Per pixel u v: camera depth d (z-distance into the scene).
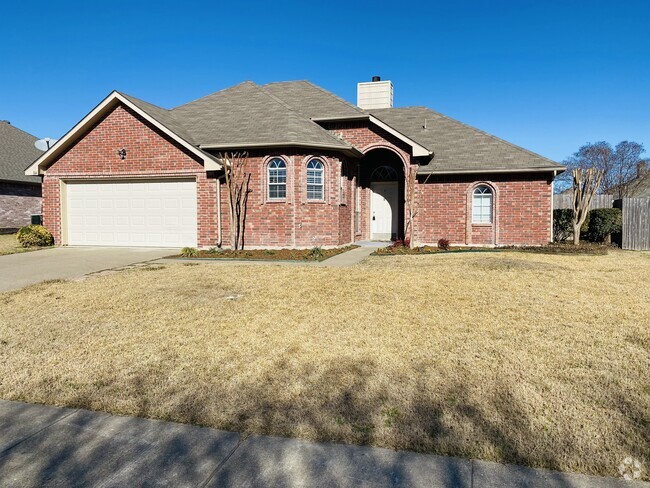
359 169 18.22
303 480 2.74
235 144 14.53
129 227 15.56
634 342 5.11
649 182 41.19
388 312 6.45
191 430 3.34
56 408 3.71
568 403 3.63
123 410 3.65
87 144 15.49
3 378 4.27
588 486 2.65
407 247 15.30
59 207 15.83
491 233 16.34
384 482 2.71
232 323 5.96
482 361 4.53
